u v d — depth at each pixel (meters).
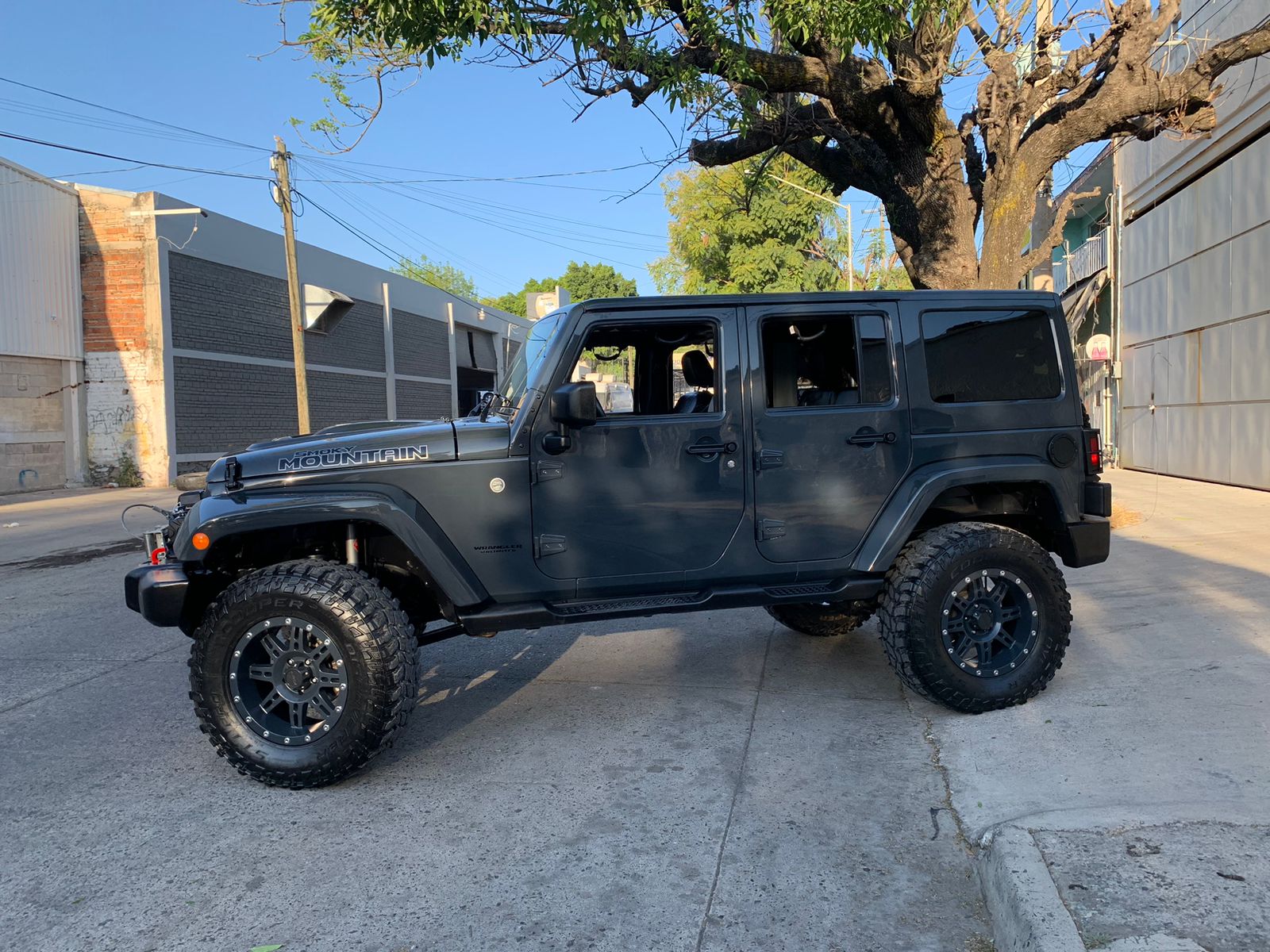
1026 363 4.52
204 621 3.76
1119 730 3.96
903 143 9.56
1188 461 14.84
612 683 5.16
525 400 4.08
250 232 20.69
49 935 2.72
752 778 3.78
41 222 17.64
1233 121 12.87
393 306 26.98
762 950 2.59
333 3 6.98
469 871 3.06
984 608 4.30
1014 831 2.90
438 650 5.96
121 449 18.64
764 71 9.02
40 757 4.22
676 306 4.16
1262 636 5.30
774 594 4.26
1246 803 3.11
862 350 4.33
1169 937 2.29
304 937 2.69
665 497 4.13
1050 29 9.51
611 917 2.76
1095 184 20.42
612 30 6.55
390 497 3.89
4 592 8.30
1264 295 12.27
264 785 3.83
